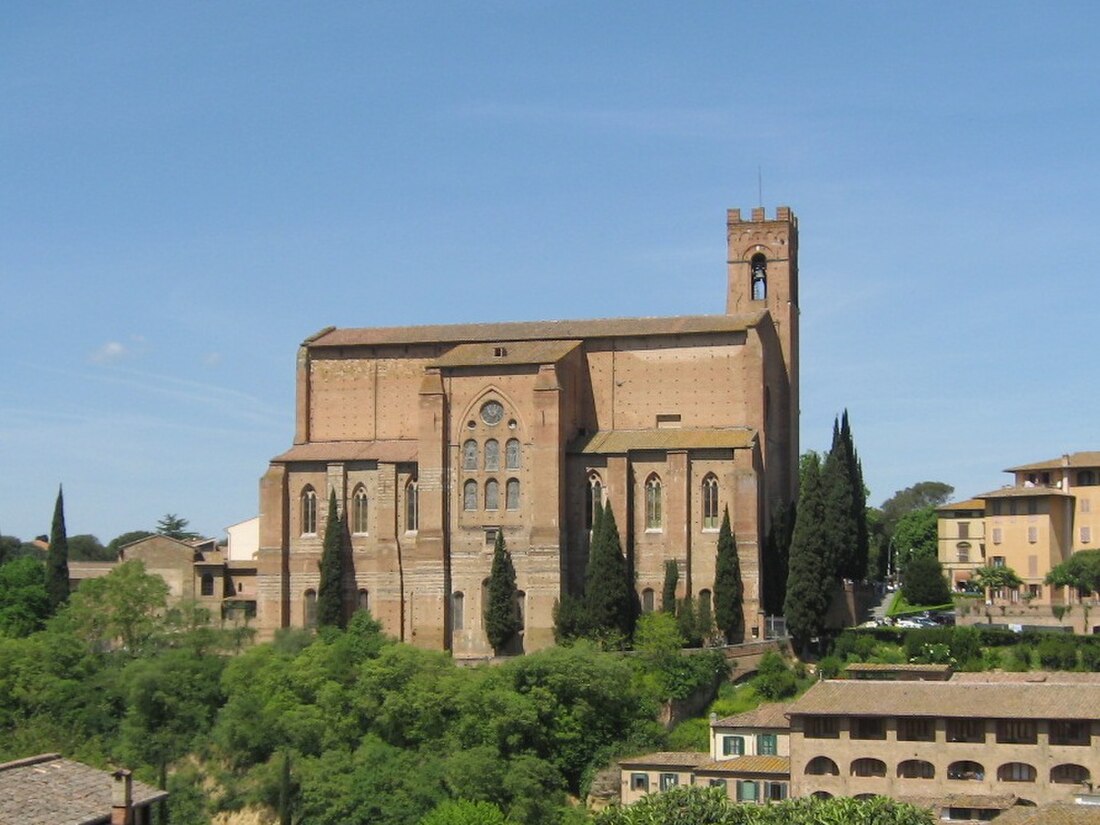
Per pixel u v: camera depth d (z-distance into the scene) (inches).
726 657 6318.9
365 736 5836.6
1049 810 3902.6
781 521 6948.8
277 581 7283.5
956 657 6136.8
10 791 2888.8
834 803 4030.5
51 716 6210.6
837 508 7544.3
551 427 6943.9
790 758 5002.5
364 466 7283.5
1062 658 5964.6
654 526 6963.6
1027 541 7755.9
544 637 6845.5
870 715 4901.6
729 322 7239.2
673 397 7219.5
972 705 4872.0
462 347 7357.3
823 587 6520.7
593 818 4608.8
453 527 7057.1
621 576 6702.8
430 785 5398.6
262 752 5861.2
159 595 7111.2
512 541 6968.5
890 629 6378.0
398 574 7135.8
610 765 5634.8
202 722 6146.7
